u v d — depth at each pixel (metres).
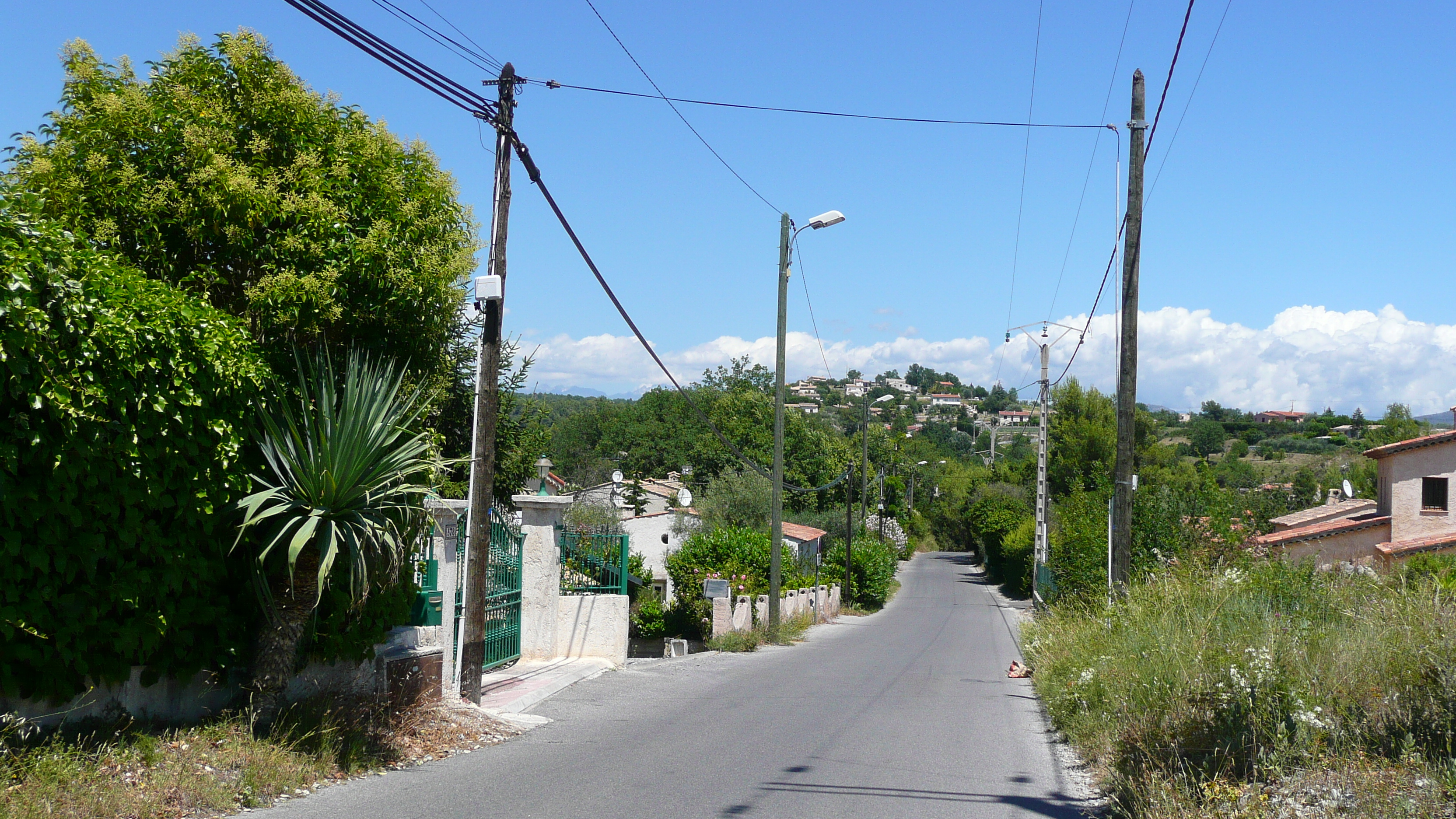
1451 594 9.61
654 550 39.22
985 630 29.55
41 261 5.47
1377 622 9.21
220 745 6.67
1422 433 68.69
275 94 8.22
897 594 54.91
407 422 8.06
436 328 8.77
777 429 24.83
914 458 101.81
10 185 6.49
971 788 7.27
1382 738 6.61
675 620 28.02
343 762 7.22
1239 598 11.37
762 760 8.10
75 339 5.71
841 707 11.53
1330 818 5.42
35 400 5.45
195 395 6.57
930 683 14.48
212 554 7.00
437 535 10.31
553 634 14.62
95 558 5.98
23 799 5.08
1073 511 25.30
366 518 7.41
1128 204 14.97
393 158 8.75
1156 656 9.26
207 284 7.87
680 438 70.81
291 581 7.26
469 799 6.52
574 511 35.25
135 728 6.42
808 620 31.42
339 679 8.21
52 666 5.87
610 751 8.41
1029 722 10.72
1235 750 6.83
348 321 8.20
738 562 28.75
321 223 7.96
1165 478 53.06
